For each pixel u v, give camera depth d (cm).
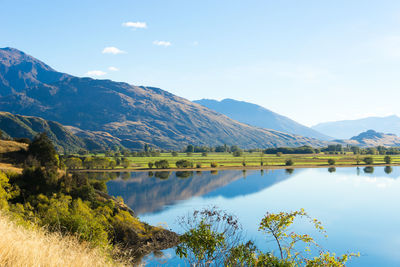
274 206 7075
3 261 521
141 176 12775
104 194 4653
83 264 667
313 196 8550
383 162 19662
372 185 10556
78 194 3981
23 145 6462
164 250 3331
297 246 3912
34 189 3700
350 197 8375
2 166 4725
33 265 536
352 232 4944
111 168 15475
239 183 11075
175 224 4231
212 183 11025
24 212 2483
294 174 13862
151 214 5950
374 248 4194
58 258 609
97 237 1602
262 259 873
